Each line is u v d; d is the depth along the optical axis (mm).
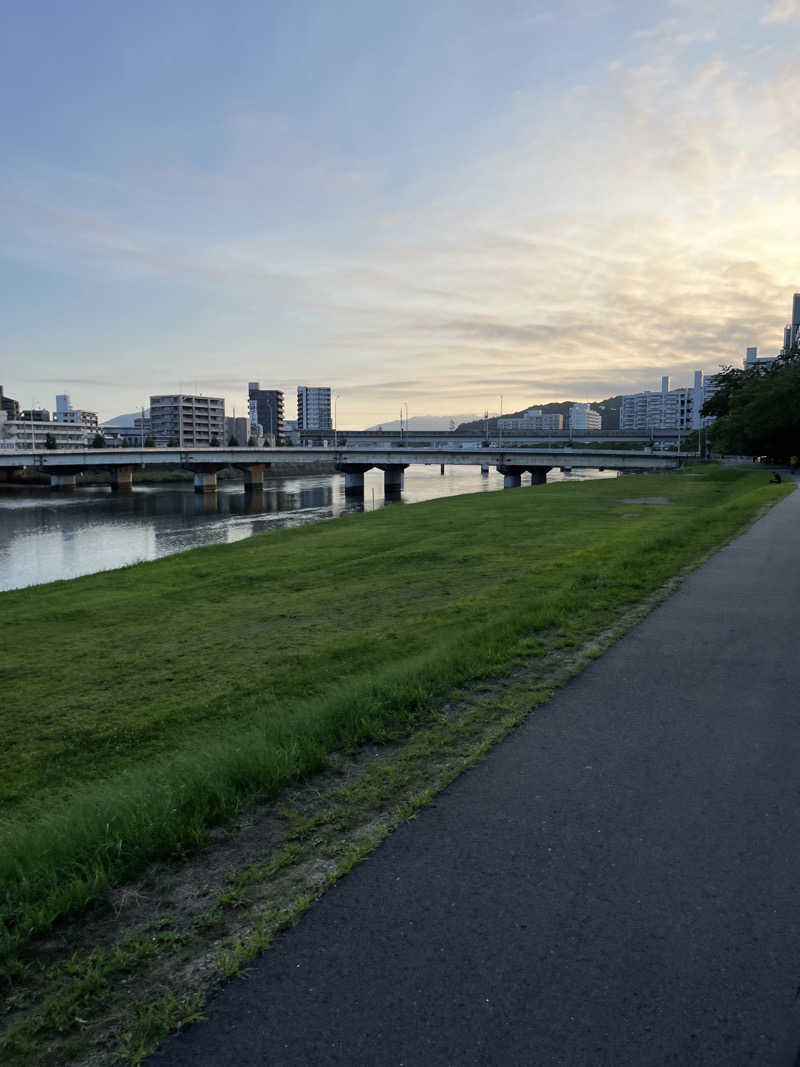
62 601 20266
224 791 4891
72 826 4570
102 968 3234
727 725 6027
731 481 51781
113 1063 2715
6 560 44031
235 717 8945
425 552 22109
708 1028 2783
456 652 8523
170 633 14984
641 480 58250
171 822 4430
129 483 121312
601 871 3881
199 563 25344
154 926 3553
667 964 3145
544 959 3193
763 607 10438
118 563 42625
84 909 3730
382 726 6227
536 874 3865
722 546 16531
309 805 4828
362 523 33844
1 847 4625
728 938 3311
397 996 2996
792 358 91188
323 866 4031
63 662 13234
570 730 5988
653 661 7926
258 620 15344
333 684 9578
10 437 168375
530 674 7641
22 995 3117
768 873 3830
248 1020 2898
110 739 8789
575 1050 2688
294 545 27625
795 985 3004
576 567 15859
